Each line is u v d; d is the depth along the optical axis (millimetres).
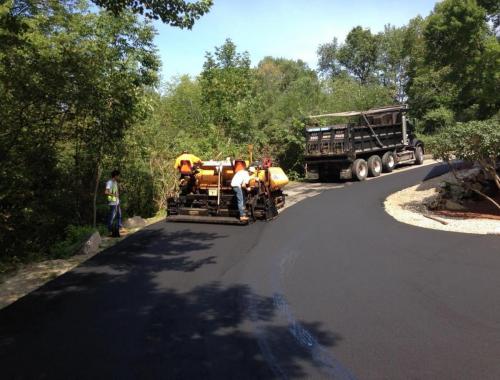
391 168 22094
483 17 14117
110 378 4277
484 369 4250
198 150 17375
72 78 10469
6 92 10094
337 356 4574
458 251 8258
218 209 12086
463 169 18438
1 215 10430
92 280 7324
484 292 6191
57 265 8336
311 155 20656
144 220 12547
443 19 14328
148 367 4465
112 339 5121
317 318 5531
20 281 7469
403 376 4168
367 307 5820
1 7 12258
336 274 7215
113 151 13125
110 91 11219
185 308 6004
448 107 30125
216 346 4875
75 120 11516
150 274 7566
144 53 16328
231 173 12273
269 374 4270
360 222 11164
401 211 12547
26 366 4543
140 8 9016
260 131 22625
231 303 6133
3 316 5906
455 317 5426
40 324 5605
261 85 39500
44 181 12008
